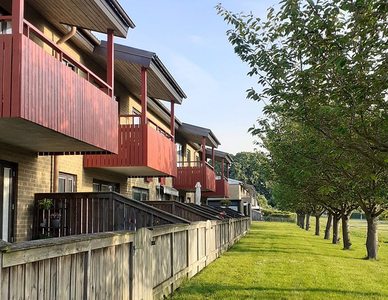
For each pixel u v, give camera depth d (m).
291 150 12.99
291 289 9.27
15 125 6.86
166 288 7.89
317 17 6.63
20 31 6.36
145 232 6.59
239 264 12.86
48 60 7.04
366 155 6.46
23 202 9.48
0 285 3.22
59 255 4.04
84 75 12.77
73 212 9.95
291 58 7.18
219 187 32.41
